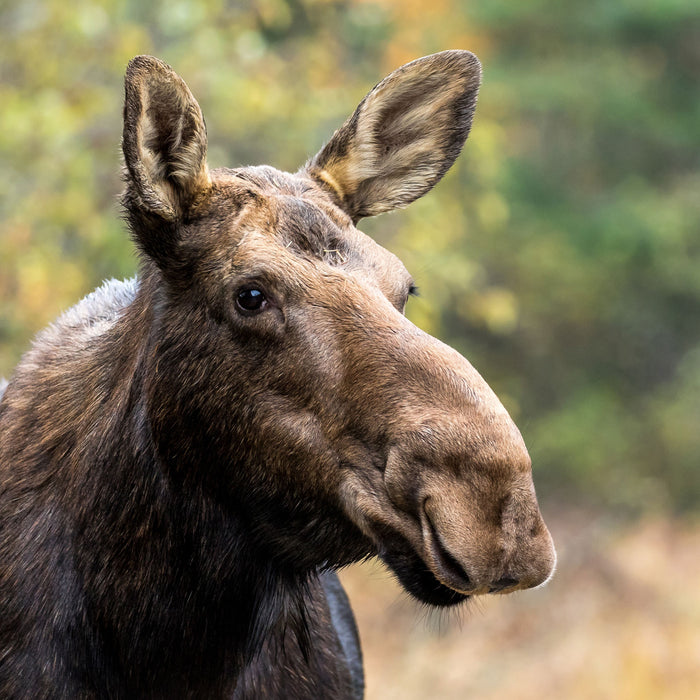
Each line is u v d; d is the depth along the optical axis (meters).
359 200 11.59
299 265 9.79
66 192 29.20
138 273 11.11
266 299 9.73
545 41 73.00
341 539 9.94
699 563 44.28
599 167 74.38
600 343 70.12
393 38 40.84
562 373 69.38
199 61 31.23
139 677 10.40
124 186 10.12
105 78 31.94
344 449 9.42
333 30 38.97
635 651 29.75
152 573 10.27
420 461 8.79
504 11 71.19
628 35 73.38
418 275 14.54
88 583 10.34
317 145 33.97
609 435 60.69
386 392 9.16
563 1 72.19
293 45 36.44
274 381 9.70
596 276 67.44
